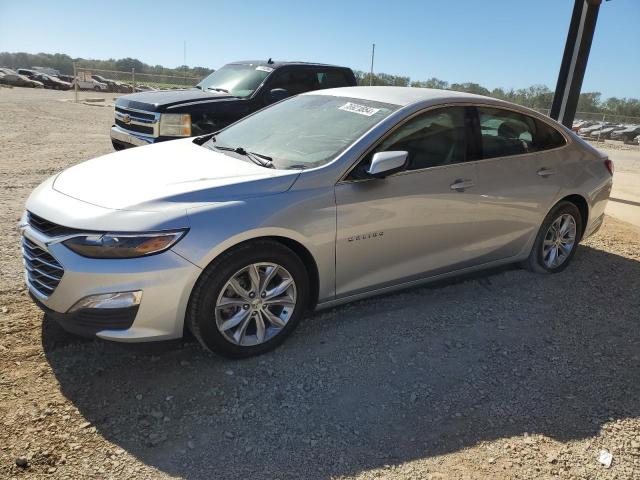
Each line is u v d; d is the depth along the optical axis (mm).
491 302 4465
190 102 7508
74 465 2488
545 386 3352
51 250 2967
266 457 2621
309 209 3375
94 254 2889
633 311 4500
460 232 4199
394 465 2631
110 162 3893
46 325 3609
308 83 8797
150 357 3359
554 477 2629
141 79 28266
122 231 2902
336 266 3600
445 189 4000
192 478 2471
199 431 2762
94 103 24016
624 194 10266
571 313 4375
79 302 2912
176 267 2963
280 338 3496
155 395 3008
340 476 2539
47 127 14172
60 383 3047
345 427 2867
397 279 3980
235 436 2746
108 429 2729
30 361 3215
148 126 7352
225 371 3266
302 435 2785
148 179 3398
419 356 3582
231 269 3154
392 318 4066
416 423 2938
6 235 5199
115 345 3451
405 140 3863
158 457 2576
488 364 3549
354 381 3266
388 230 3754
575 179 4980
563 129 5012
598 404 3213
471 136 4230
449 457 2709
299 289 3484
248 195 3256
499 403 3156
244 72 8797
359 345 3662
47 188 3479
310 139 3922
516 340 3883
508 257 4727
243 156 3961
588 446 2855
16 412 2781
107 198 3139
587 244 6234
